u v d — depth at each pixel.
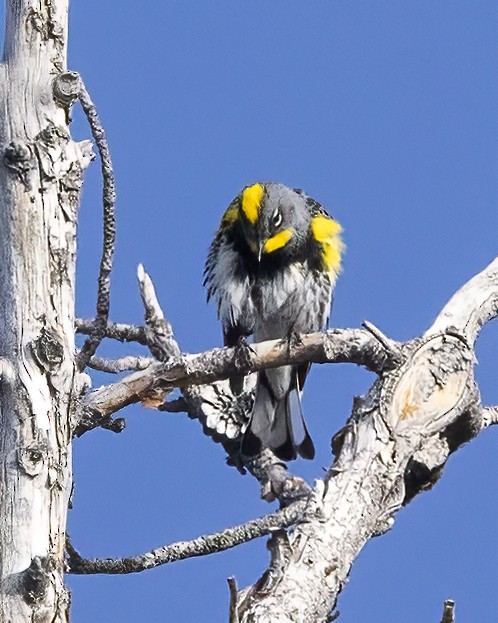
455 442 11.91
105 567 9.47
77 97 9.34
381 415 11.29
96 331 9.52
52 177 9.20
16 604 8.32
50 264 9.12
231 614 8.52
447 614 8.59
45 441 8.77
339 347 11.55
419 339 11.86
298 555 9.98
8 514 8.59
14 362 8.87
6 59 9.38
